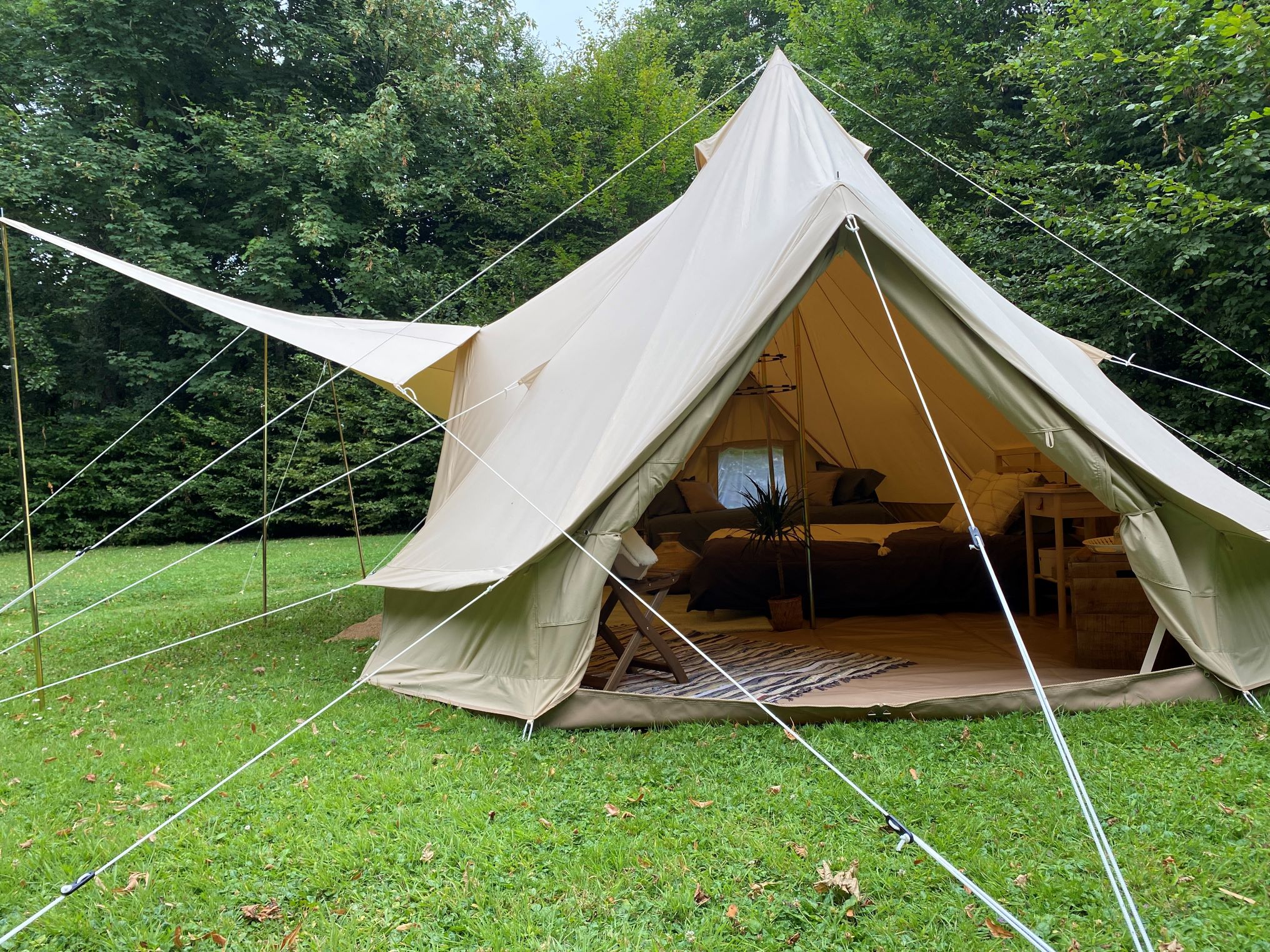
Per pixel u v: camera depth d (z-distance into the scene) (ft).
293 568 33.88
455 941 6.86
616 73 50.44
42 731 12.98
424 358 18.25
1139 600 13.30
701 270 14.14
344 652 17.98
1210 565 11.77
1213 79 23.71
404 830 8.78
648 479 11.93
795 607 17.94
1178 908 6.95
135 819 9.44
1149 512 11.55
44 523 43.91
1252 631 12.01
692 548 23.99
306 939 6.93
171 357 48.62
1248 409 26.18
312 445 46.65
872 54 40.50
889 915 6.97
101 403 48.47
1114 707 11.59
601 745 11.12
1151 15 26.37
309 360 46.85
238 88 48.32
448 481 19.52
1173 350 28.96
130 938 7.06
